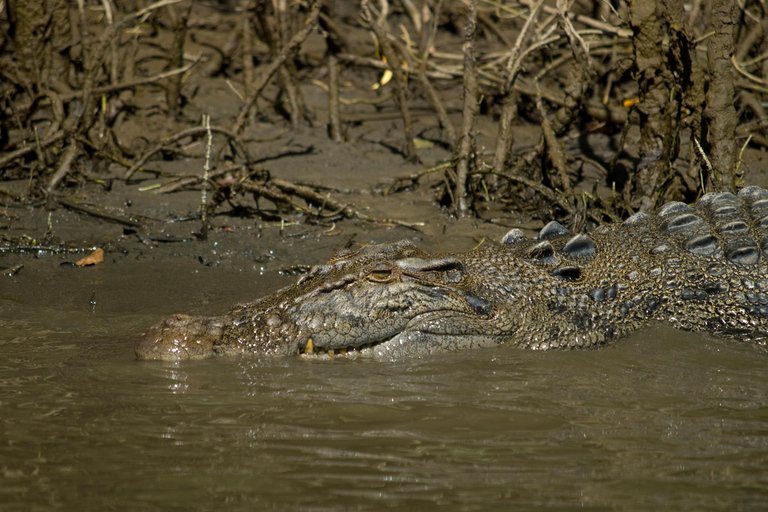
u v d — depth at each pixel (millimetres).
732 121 19438
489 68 34344
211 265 19953
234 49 41406
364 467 9430
